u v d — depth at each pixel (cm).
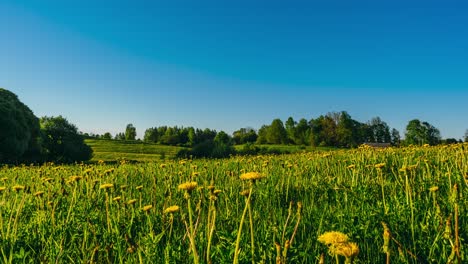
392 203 479
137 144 13100
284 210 562
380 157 1074
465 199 442
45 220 507
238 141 15812
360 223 399
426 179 624
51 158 5838
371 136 13075
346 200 536
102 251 394
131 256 370
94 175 898
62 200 632
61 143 6028
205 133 16200
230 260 318
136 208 572
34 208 601
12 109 4794
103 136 17438
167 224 466
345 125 11681
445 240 328
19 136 4812
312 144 11925
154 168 1338
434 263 329
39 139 5656
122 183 897
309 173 916
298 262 326
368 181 670
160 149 11575
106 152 10250
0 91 5234
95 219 496
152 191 692
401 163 932
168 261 342
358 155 1121
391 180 732
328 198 630
